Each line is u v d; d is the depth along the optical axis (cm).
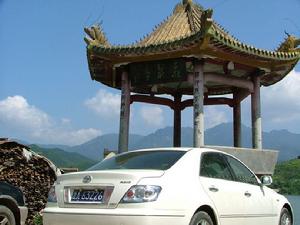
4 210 979
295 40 1753
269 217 940
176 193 708
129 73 1733
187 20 1759
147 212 665
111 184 700
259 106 1761
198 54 1555
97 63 1769
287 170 5559
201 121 1566
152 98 1933
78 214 700
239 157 1519
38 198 1367
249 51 1592
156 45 1573
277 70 1805
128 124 1736
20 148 1371
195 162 790
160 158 790
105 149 1698
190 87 1956
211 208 763
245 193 870
